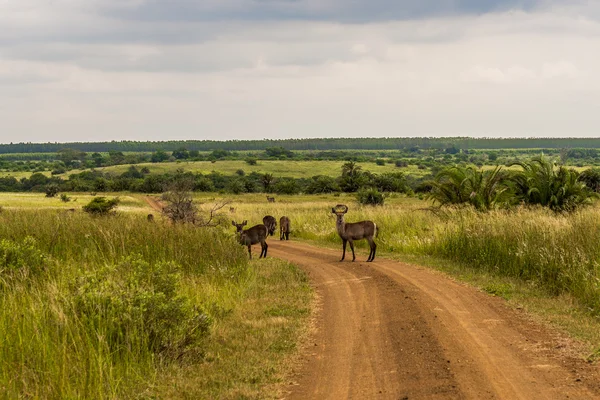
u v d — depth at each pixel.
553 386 7.89
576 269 14.23
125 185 138.00
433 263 19.95
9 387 7.65
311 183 132.50
